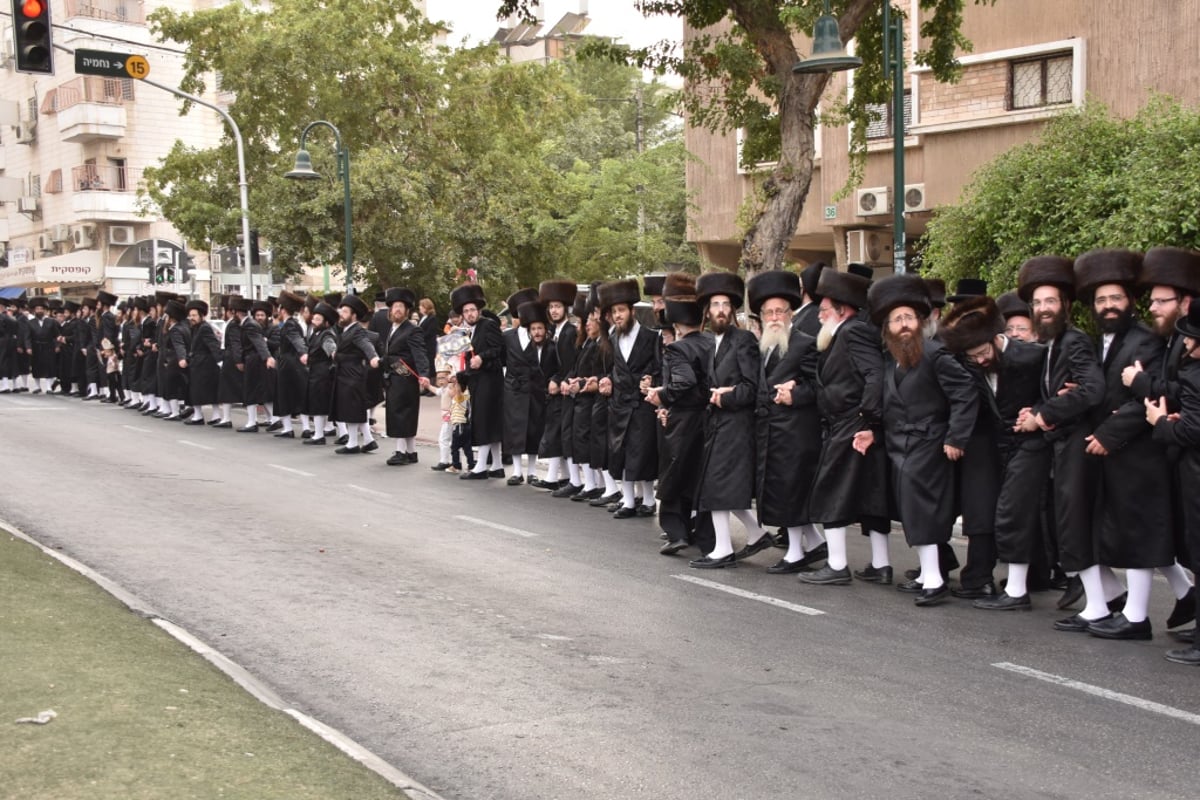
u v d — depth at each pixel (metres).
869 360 8.41
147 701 5.27
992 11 19.16
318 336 17.78
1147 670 6.64
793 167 14.57
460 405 14.46
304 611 7.73
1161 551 7.04
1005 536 7.92
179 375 21.03
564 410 12.95
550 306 13.44
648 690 6.25
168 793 4.23
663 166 35.69
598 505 12.37
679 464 9.57
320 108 28.41
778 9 14.59
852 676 6.52
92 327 25.44
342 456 16.45
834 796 4.91
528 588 8.52
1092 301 7.38
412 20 30.02
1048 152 15.36
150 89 44.31
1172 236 13.17
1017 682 6.41
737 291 9.29
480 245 28.95
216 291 44.09
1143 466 7.05
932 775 5.12
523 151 30.95
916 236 22.77
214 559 9.22
